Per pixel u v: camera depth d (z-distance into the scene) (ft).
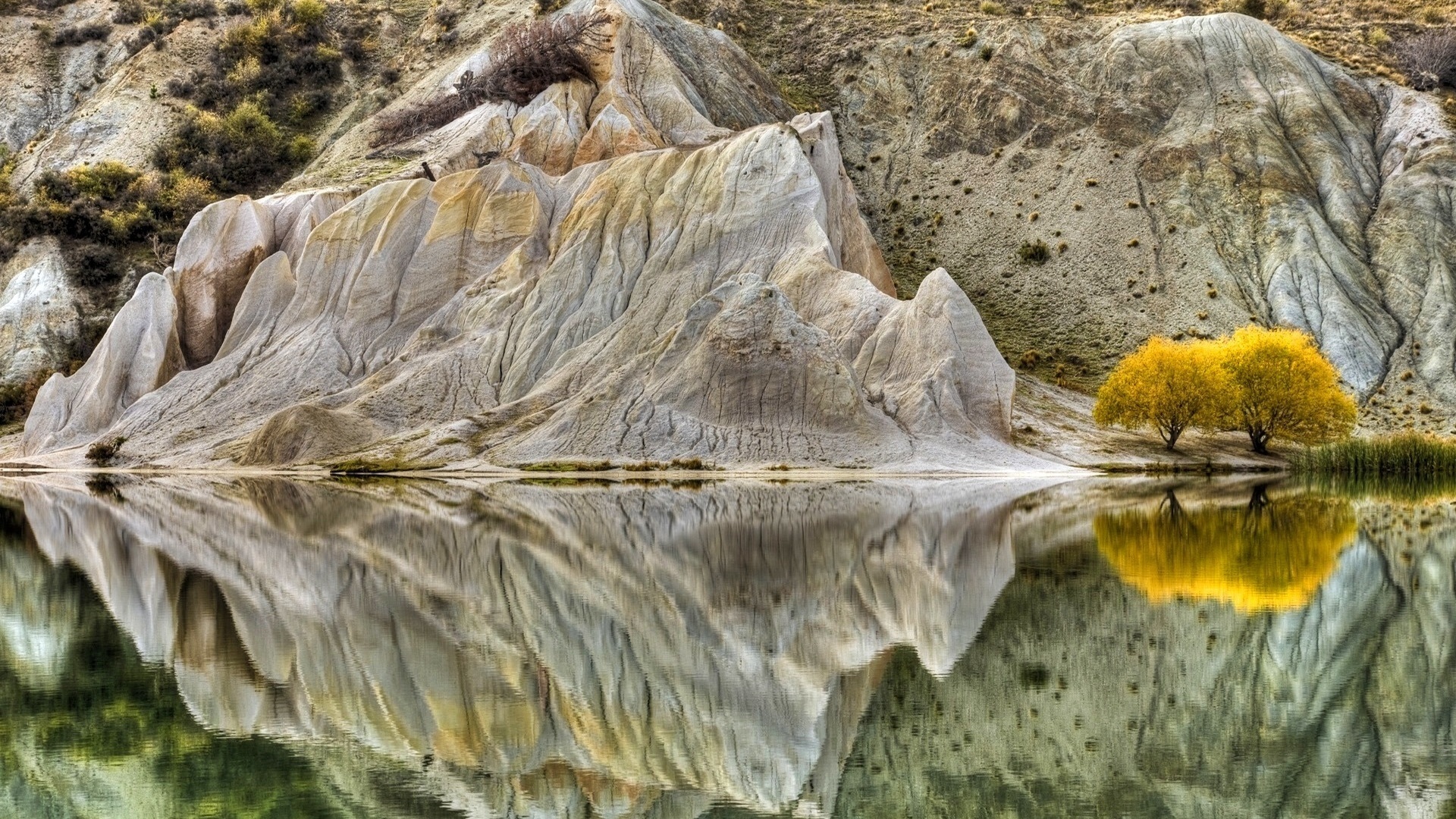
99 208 326.85
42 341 293.43
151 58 384.47
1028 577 90.89
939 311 220.43
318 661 67.31
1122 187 303.07
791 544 109.60
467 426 220.02
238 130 355.77
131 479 210.38
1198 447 229.66
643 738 52.47
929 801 44.29
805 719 54.80
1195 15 365.20
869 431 206.18
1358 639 70.33
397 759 50.49
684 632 72.84
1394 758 49.29
